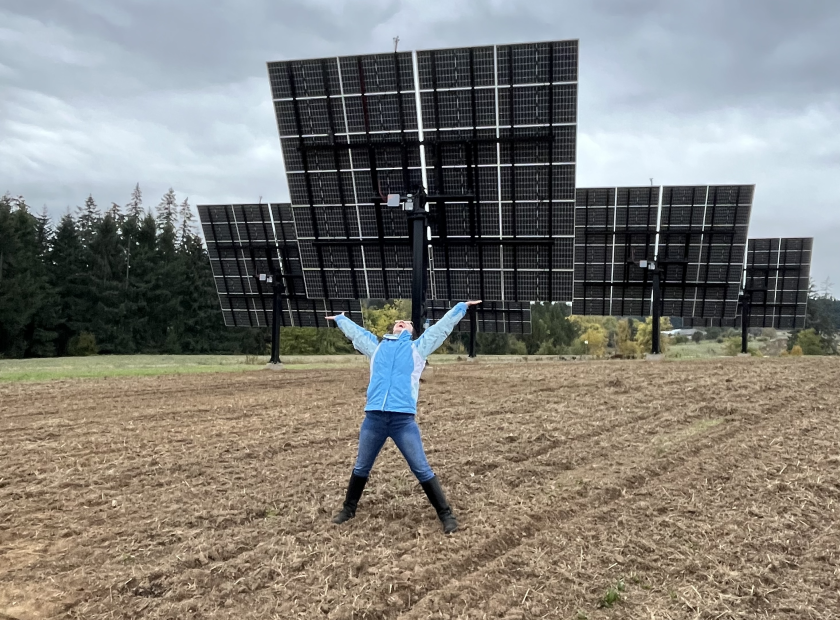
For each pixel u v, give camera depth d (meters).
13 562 4.69
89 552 4.88
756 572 4.43
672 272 22.70
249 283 23.56
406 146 14.48
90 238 56.41
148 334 55.50
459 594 4.13
